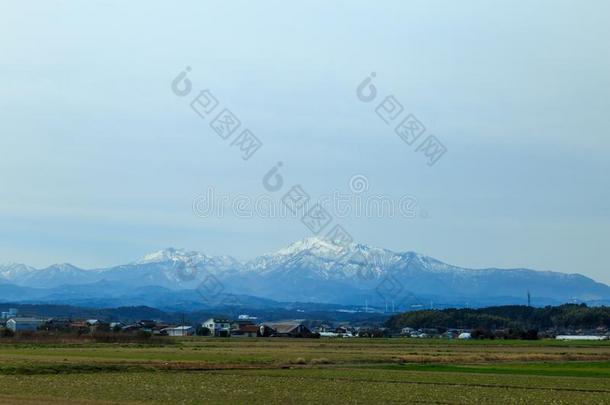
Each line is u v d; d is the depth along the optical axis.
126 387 68.31
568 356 135.88
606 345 198.88
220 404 56.66
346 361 113.44
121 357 108.62
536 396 66.50
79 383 71.75
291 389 69.38
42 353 119.62
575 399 64.56
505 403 60.97
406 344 196.25
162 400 58.66
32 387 67.50
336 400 61.06
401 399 62.66
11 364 86.12
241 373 88.12
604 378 87.06
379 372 94.00
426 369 101.88
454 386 75.00
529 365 112.75
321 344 188.50
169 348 149.88
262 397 62.16
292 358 114.81
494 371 98.44
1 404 53.56
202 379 78.25
